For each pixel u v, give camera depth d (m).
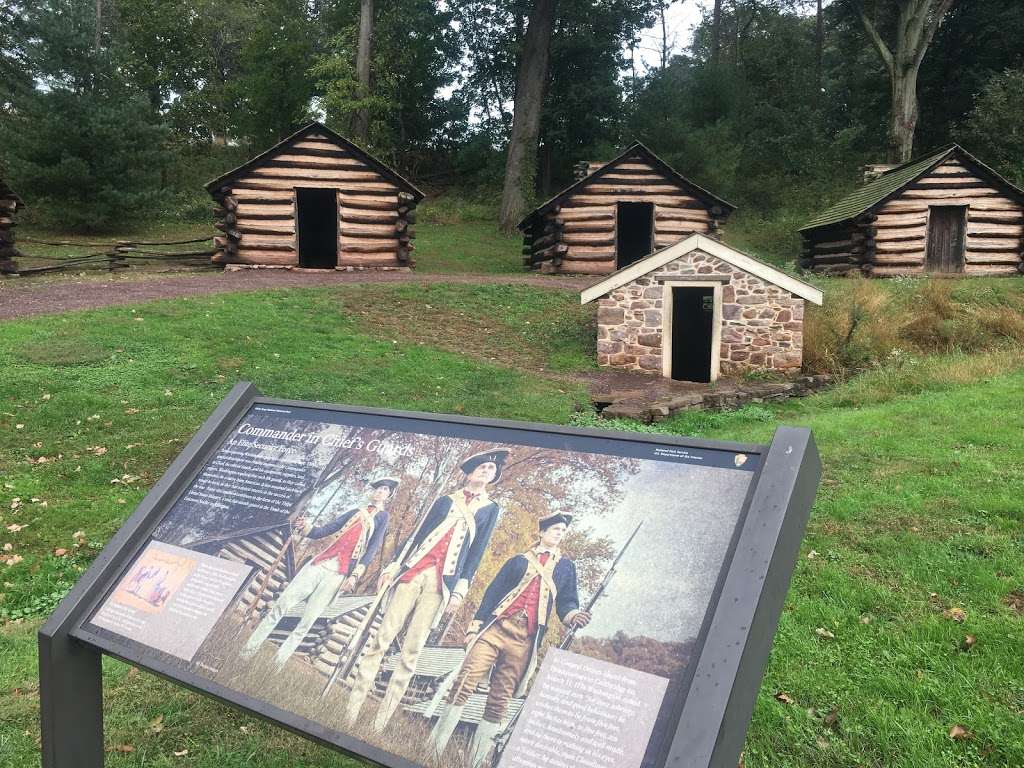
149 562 2.72
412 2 36.44
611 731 1.78
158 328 11.60
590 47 36.97
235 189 19.34
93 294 14.13
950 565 4.89
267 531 2.63
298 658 2.25
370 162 20.09
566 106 37.38
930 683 3.61
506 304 16.62
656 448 2.34
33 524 6.14
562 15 36.47
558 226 21.50
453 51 41.22
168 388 9.38
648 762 1.71
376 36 36.59
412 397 10.36
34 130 24.66
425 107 41.88
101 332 11.09
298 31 37.03
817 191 32.41
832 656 3.90
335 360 11.44
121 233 26.39
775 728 3.33
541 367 13.55
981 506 5.77
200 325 12.05
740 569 1.91
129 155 25.55
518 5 37.00
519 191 31.66
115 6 38.28
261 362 10.84
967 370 11.71
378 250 20.34
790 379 13.17
